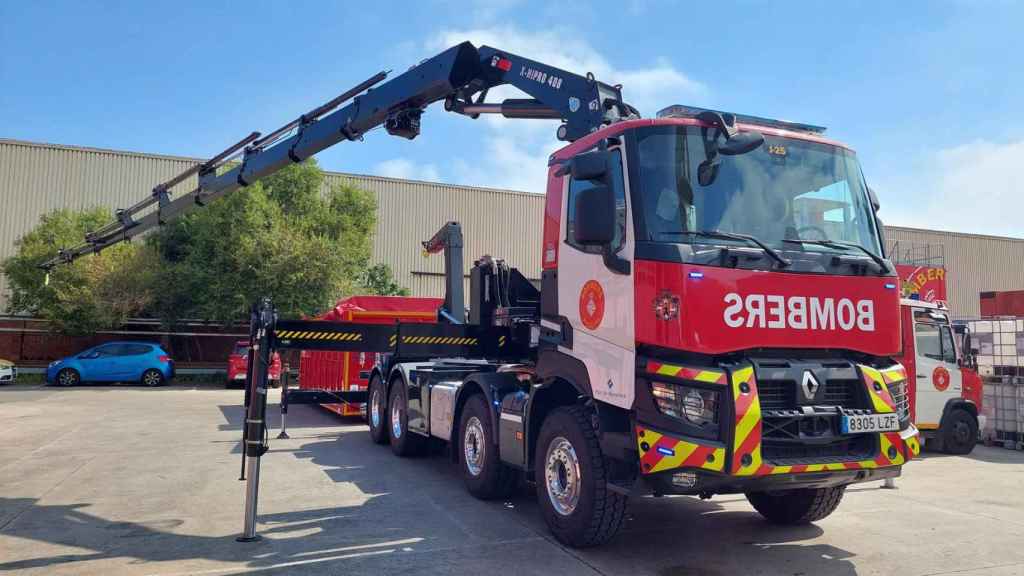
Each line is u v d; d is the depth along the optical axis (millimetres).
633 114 6680
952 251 42000
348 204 29969
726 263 4777
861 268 5211
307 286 25688
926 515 7012
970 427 11992
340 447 10891
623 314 5027
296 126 8836
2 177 30547
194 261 26703
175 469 8898
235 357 24078
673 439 4547
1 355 28641
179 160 33281
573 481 5555
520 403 6504
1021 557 5574
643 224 4938
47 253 26062
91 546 5590
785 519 6453
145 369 24656
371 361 13867
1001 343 13562
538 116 7535
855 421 4797
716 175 5156
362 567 5109
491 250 37094
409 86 7453
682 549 5688
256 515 6414
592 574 5023
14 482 8055
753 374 4637
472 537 5938
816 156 5605
